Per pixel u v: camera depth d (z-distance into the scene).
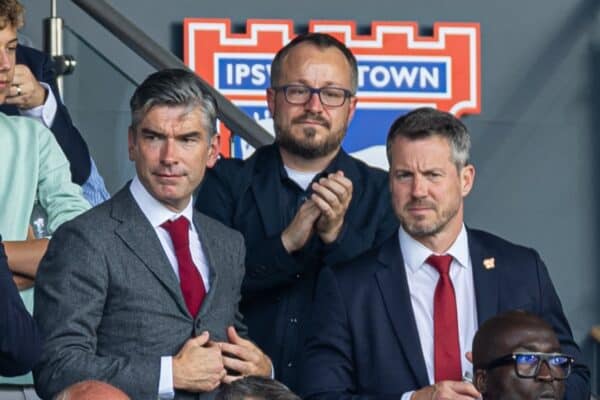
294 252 12.39
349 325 11.83
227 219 12.80
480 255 11.99
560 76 19.17
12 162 12.25
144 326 11.04
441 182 11.78
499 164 18.98
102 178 15.08
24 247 11.92
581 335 18.98
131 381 10.81
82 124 15.13
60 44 15.06
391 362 11.74
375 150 18.55
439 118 11.88
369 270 11.94
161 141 11.24
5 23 11.63
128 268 11.09
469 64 18.73
